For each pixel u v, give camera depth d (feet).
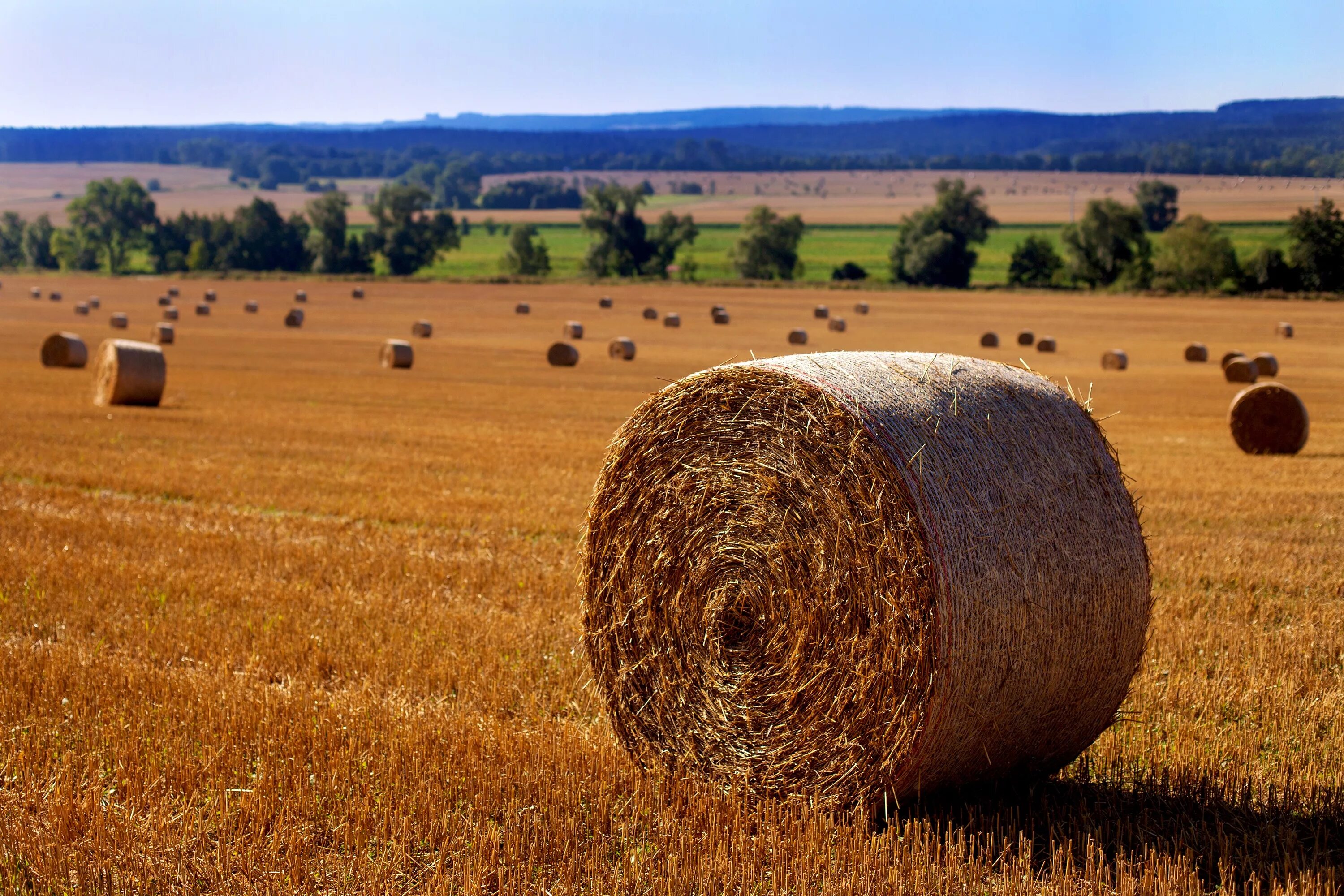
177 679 25.32
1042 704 19.27
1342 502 51.13
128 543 40.42
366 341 170.30
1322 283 264.93
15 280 321.73
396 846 17.51
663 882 16.57
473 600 33.47
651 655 22.02
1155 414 96.17
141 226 433.48
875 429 18.63
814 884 16.80
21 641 28.55
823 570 19.35
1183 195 410.11
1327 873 16.62
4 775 20.26
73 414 80.23
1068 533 19.43
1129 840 18.02
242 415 83.15
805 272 377.91
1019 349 170.40
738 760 20.59
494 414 87.86
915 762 18.24
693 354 156.04
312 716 23.02
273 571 36.78
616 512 22.65
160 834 17.95
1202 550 40.65
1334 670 26.84
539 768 20.18
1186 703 24.40
